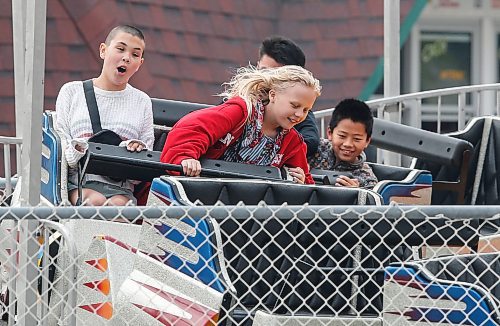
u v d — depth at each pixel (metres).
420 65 48.53
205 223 18.03
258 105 20.53
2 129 37.41
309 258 18.53
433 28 48.72
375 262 19.19
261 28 43.41
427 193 22.88
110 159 20.36
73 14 39.62
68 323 18.88
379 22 43.00
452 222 19.08
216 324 17.72
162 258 18.44
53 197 20.91
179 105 23.95
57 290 19.59
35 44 18.12
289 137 20.95
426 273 17.95
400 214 16.89
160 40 40.50
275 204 19.27
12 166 36.97
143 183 21.66
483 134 25.84
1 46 38.84
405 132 24.23
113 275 19.03
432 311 17.91
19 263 18.38
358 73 42.16
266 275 18.81
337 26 43.38
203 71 40.88
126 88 22.73
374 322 18.20
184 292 18.14
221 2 42.84
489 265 18.48
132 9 40.47
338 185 21.98
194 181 18.94
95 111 22.31
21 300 18.27
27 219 16.92
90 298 19.19
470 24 49.12
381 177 23.56
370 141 24.48
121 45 22.47
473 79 48.56
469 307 17.80
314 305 19.06
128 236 19.58
